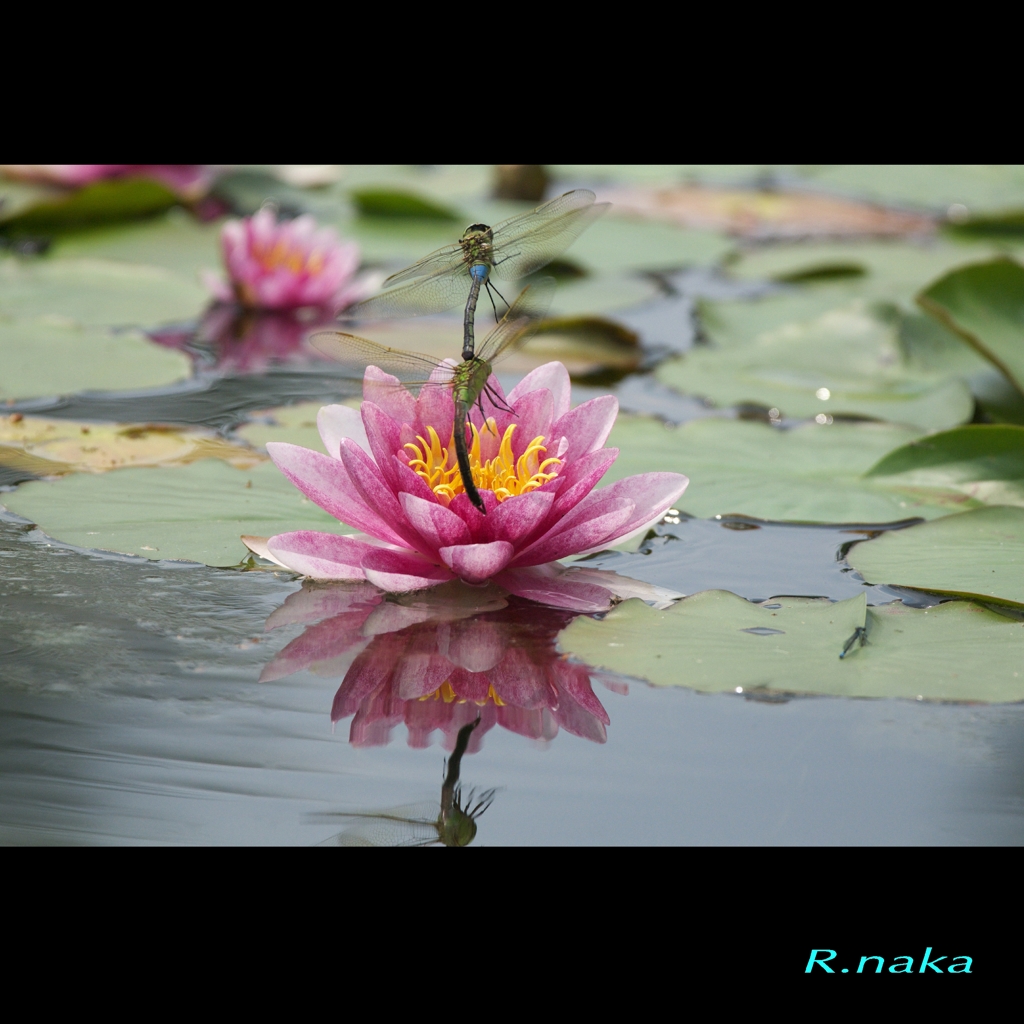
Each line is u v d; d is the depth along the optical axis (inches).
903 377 185.0
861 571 174.1
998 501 177.2
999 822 169.2
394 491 173.2
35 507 175.5
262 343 187.3
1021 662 171.5
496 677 171.5
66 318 187.8
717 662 171.3
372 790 169.5
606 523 173.2
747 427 180.9
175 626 172.6
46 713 170.4
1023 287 182.5
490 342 174.1
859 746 170.4
